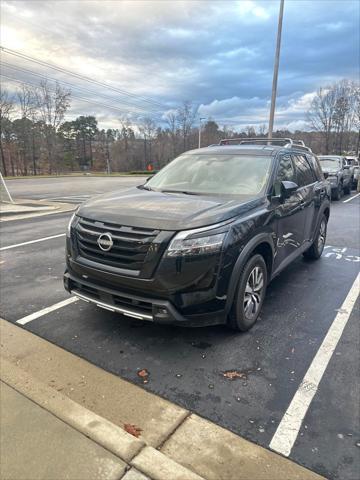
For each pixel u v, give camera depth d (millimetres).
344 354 3324
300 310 4258
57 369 3014
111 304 3266
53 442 2215
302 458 2160
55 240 7699
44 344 3402
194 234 2971
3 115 58281
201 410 2568
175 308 3018
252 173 4277
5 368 2992
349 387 2844
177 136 70938
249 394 2750
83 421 2393
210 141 69875
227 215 3250
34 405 2541
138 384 2850
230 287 3199
